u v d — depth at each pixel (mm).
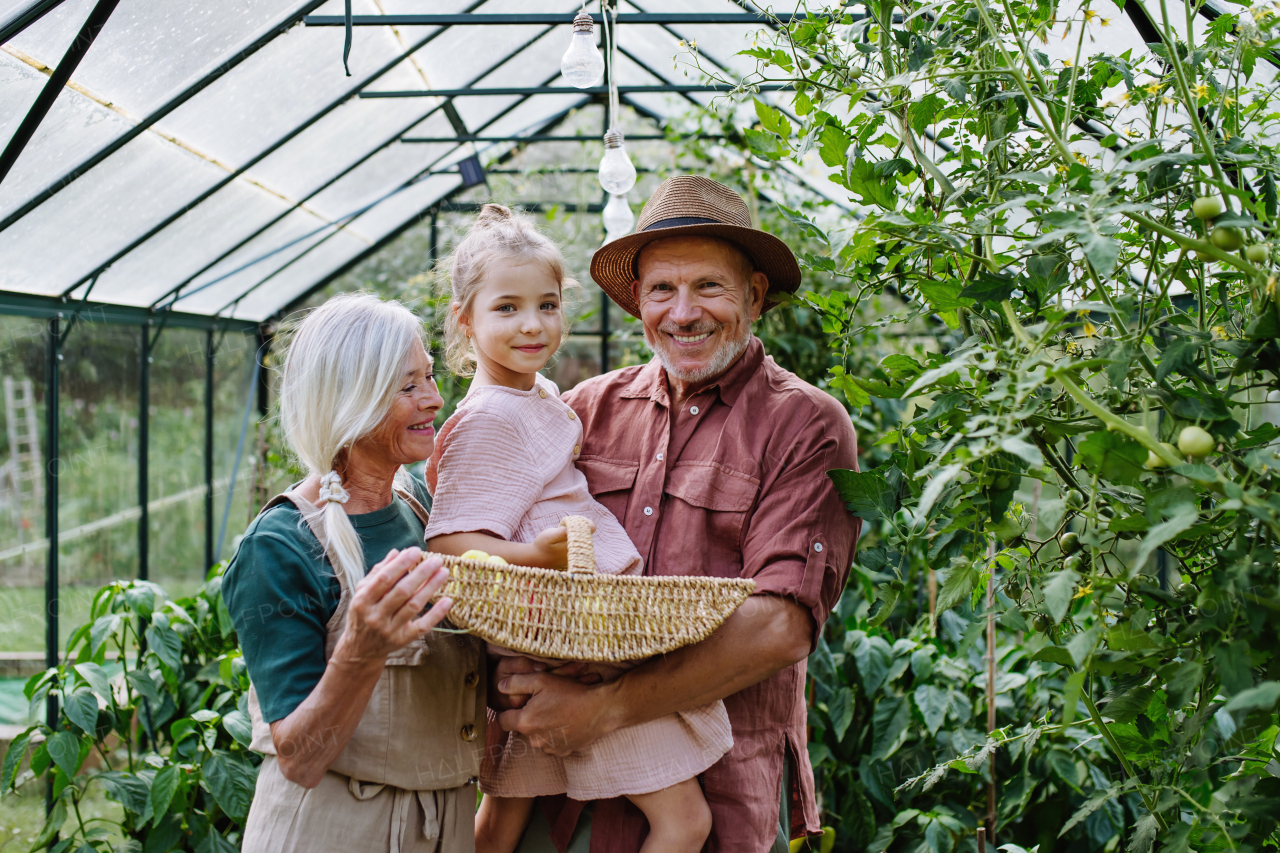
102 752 2848
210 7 2527
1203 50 1240
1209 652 1065
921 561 2756
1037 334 1142
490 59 4320
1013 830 2605
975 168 1429
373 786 1287
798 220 1421
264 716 1225
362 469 1380
